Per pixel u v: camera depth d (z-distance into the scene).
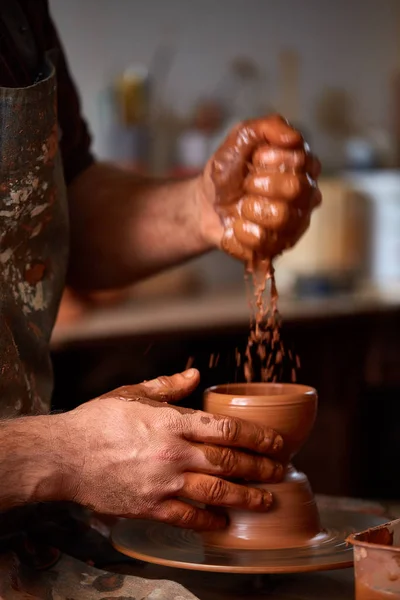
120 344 2.29
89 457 1.08
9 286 1.20
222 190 1.22
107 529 1.25
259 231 1.18
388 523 0.99
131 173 1.50
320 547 1.12
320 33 4.25
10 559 1.09
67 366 2.32
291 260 3.60
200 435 1.09
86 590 1.07
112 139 3.61
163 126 3.80
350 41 4.31
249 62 4.07
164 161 3.81
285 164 1.18
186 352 2.52
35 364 1.23
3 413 1.16
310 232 3.55
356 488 2.85
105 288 1.49
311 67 4.22
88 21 3.66
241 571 1.06
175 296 3.34
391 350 2.95
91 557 1.16
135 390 1.12
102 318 2.59
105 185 1.46
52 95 1.20
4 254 1.20
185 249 1.41
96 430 1.08
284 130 1.18
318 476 2.79
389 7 4.34
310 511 1.14
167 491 1.08
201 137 3.77
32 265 1.23
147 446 1.08
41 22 1.33
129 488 1.08
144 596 1.05
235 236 1.21
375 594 0.94
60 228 1.25
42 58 1.28
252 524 1.12
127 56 3.78
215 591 1.08
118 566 1.14
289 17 4.17
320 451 2.79
